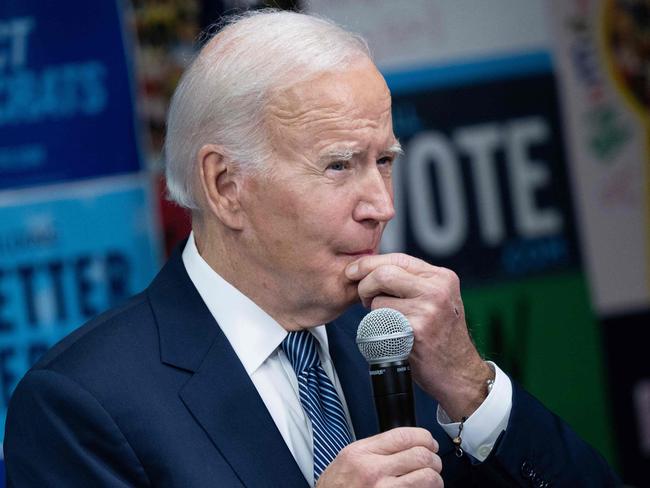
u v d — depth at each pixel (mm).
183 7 10852
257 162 5770
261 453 5781
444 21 11633
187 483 5621
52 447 5719
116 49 10805
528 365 11828
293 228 5766
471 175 11719
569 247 11984
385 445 5434
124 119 10820
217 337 6020
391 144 5828
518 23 11859
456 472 6535
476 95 11734
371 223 5809
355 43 5867
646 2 12156
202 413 5801
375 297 6012
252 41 5836
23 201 10602
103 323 6172
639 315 12188
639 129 12172
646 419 12125
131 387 5797
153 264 10859
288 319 6059
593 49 12062
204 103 5898
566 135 11984
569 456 6375
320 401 6094
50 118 10688
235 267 6027
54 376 5840
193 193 6074
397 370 5586
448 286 6016
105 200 10789
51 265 10664
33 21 10633
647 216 12188
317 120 5656
